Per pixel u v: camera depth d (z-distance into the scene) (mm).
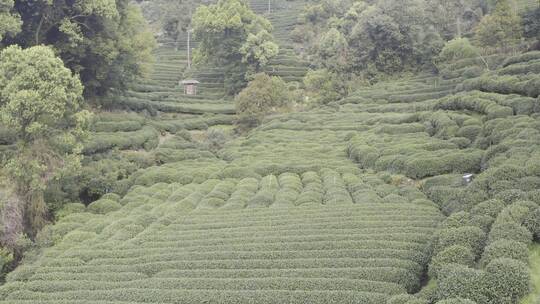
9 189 30438
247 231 25594
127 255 24641
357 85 75875
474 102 42469
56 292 20844
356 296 16781
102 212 34656
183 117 69125
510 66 49375
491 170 23266
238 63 83938
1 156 33906
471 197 21953
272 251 21953
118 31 55406
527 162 22344
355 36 80188
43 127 31391
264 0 135750
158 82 88000
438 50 76125
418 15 78438
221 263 21469
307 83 75875
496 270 14453
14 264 28500
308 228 24875
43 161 32250
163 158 48344
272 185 36250
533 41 64500
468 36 79438
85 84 53812
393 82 75250
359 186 32750
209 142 56875
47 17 48062
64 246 27547
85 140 36625
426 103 57594
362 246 21312
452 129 38875
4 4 40594
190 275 20797
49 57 32250
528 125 30125
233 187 37406
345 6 103688
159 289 19625
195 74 93375
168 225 29516
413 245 20656
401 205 27016
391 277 18047
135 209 33594
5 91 30484
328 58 80500
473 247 17578
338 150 46250
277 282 18750
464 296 14188
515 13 66625
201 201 33656
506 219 17766
